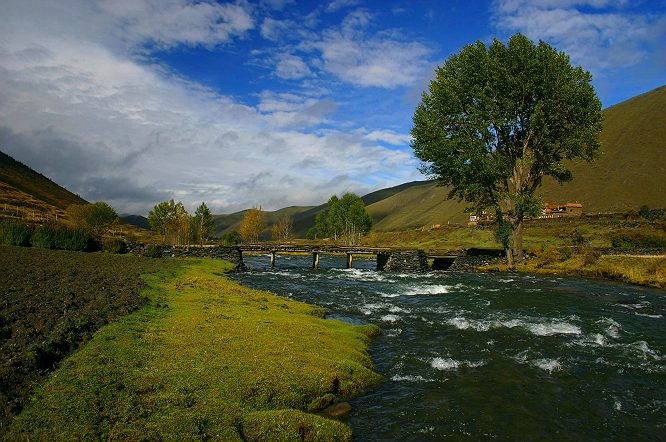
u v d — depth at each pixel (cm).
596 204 16025
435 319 2502
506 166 5244
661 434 1141
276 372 1349
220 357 1427
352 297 3350
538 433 1138
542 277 4747
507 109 5041
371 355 1802
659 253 5612
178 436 950
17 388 1059
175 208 10862
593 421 1211
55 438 885
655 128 18675
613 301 3075
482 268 5794
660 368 1638
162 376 1230
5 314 1633
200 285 3112
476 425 1176
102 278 2870
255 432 1025
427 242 10844
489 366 1658
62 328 1502
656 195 15212
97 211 9081
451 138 5306
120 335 1545
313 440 1037
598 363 1692
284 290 3756
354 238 14888
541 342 1992
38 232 5619
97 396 1066
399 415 1232
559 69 4916
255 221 15500
